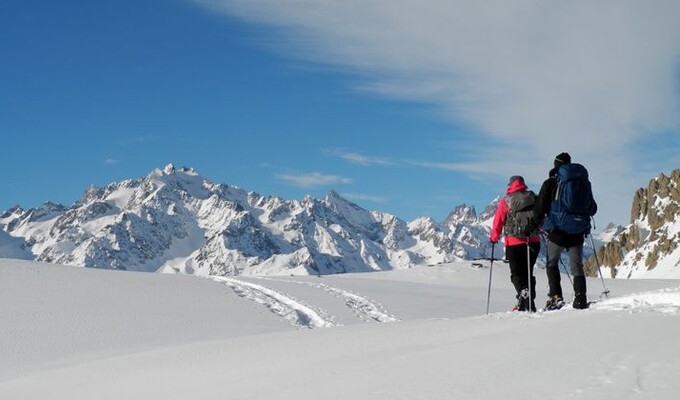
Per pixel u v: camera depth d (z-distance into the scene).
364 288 31.73
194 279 31.48
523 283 12.41
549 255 11.16
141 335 18.69
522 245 12.43
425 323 10.40
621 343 6.29
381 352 7.94
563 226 10.82
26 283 26.89
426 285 36.91
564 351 6.22
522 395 4.88
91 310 22.22
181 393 7.45
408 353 7.44
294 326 20.78
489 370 5.84
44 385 9.84
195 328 19.81
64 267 31.78
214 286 28.69
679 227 164.12
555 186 10.97
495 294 33.44
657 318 7.46
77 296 24.59
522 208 12.20
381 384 5.90
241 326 20.30
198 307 23.56
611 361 5.56
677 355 5.51
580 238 10.88
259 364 8.60
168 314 21.95
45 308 22.39
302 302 25.23
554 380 5.19
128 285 27.42
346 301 26.06
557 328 7.53
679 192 174.62
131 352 14.37
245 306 24.11
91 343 17.64
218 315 22.06
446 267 49.75
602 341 6.49
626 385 4.77
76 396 8.48
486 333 8.14
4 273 28.59
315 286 30.77
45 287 26.27
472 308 26.34
